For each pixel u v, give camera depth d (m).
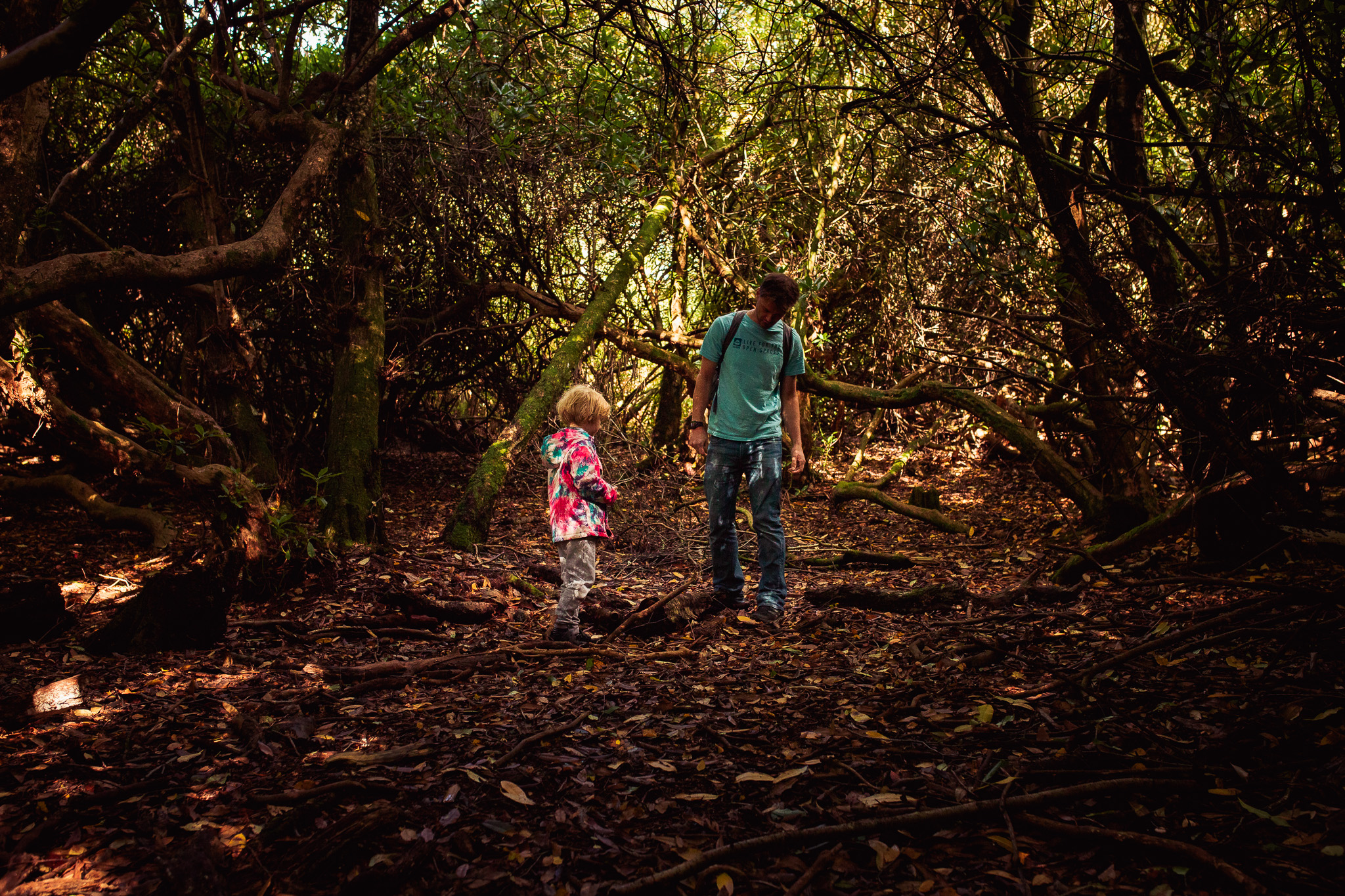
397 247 8.30
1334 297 3.22
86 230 5.90
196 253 3.33
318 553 5.12
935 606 4.71
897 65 4.25
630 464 9.40
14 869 2.18
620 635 4.39
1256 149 3.21
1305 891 1.93
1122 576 5.01
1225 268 3.78
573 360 7.73
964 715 3.07
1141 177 4.75
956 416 10.83
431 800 2.54
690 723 3.13
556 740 2.97
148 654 3.93
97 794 2.54
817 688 3.49
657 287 10.76
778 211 10.66
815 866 2.14
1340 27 2.92
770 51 8.58
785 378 4.94
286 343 8.16
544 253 8.98
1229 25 3.55
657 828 2.39
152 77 5.55
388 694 3.49
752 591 5.45
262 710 3.22
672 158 9.48
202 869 2.11
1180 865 2.07
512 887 2.13
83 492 6.60
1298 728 2.70
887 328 10.45
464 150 7.85
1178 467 5.22
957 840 2.26
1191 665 3.38
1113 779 2.47
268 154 7.55
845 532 7.58
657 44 6.23
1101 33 5.09
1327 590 3.16
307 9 5.80
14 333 4.96
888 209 9.33
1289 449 4.37
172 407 5.25
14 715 3.14
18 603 4.13
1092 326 3.82
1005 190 5.38
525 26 7.71
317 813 2.45
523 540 6.82
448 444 10.13
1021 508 8.20
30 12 2.82
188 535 6.45
